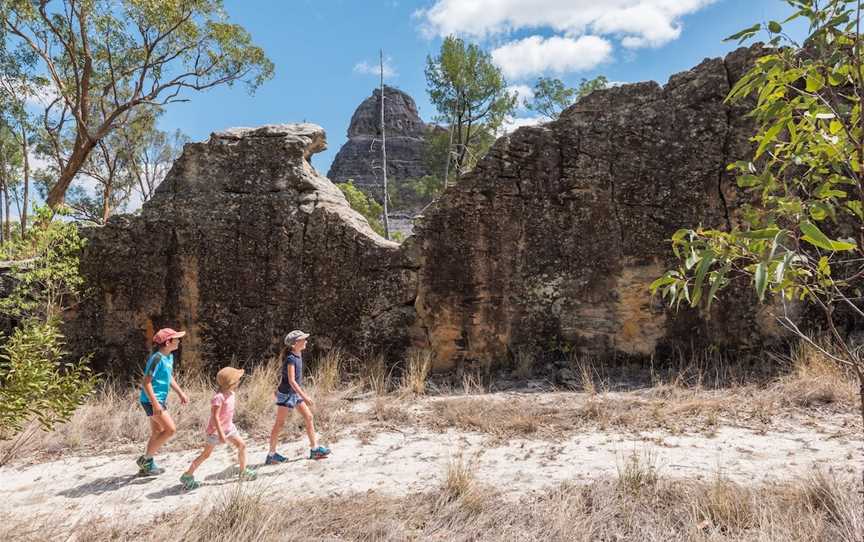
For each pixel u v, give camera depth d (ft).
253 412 22.50
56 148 66.39
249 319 30.25
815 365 21.56
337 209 31.04
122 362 30.53
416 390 25.84
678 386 23.04
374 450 18.29
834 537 10.51
